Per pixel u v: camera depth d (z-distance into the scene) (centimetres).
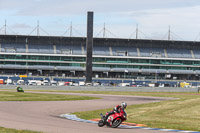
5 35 17475
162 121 3378
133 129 2734
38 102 6034
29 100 6344
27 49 17412
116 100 7462
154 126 2952
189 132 2636
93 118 3600
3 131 2205
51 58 17262
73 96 8212
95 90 12306
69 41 18100
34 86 11900
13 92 8900
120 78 17025
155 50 18312
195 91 13188
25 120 3102
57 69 17225
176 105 5831
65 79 16675
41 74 17200
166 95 10288
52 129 2481
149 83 16238
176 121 3397
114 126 2741
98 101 6950
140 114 4166
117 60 17575
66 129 2506
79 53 17638
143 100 7775
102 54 17638
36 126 2645
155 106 5634
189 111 4647
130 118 3656
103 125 2806
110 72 17850
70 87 12119
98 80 16812
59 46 17925
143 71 17600
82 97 7944
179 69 17838
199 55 18300
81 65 17412
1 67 16812
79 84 15338
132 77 17638
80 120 3394
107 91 12162
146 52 18100
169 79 17762
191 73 17838
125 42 18375
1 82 14875
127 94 10281
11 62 16988
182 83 16125
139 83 16862
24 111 4272
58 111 4544
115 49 18100
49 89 12000
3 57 16900
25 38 17812
